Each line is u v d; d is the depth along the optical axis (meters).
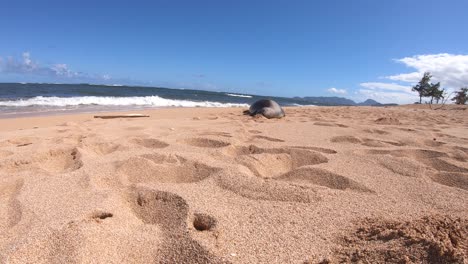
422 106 25.33
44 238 1.70
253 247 1.70
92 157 3.23
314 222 1.99
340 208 2.20
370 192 2.55
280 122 7.15
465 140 5.13
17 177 2.72
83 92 22.94
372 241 1.69
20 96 16.12
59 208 2.10
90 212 2.03
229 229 1.88
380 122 7.67
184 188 2.47
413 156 3.81
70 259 1.56
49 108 11.91
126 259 1.62
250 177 2.66
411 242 1.55
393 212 2.14
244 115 9.45
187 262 1.60
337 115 10.39
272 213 2.11
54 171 3.11
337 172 2.93
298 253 1.66
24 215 2.01
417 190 2.60
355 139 4.63
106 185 2.61
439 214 2.03
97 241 1.71
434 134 5.72
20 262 1.55
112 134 4.74
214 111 11.85
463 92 33.66
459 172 3.21
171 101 20.66
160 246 1.74
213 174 2.77
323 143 4.38
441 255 1.41
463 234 1.56
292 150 3.61
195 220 2.04
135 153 3.39
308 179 2.87
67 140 4.18
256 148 3.74
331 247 1.71
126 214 2.13
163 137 4.38
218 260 1.57
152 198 2.32
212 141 4.11
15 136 4.66
